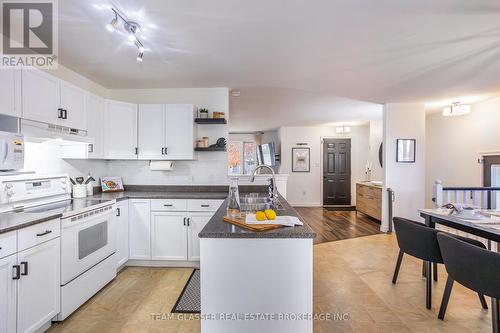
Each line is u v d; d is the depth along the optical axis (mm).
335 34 2217
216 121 3527
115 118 3287
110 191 3523
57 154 2844
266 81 3443
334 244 4062
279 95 4301
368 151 7805
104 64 2857
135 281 2805
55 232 1992
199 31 2166
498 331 1632
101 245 2594
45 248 1894
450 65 2859
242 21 2018
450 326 2027
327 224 5402
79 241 2256
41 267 1856
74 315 2170
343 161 7836
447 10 1864
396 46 2430
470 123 4727
